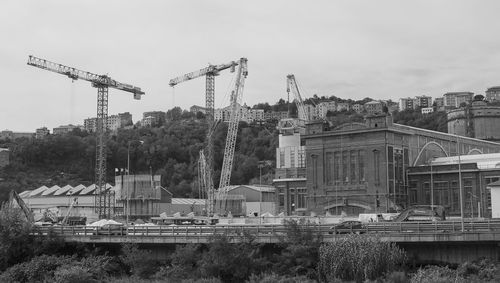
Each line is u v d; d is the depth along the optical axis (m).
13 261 89.62
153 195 197.12
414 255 73.12
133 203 196.38
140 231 87.50
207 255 76.00
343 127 150.62
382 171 143.00
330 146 152.12
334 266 69.50
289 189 170.62
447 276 64.69
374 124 145.62
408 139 152.25
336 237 73.62
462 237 69.56
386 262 68.38
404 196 147.50
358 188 146.00
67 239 89.94
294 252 73.31
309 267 73.00
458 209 142.12
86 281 77.50
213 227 82.38
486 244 69.88
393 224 75.75
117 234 88.69
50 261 84.62
